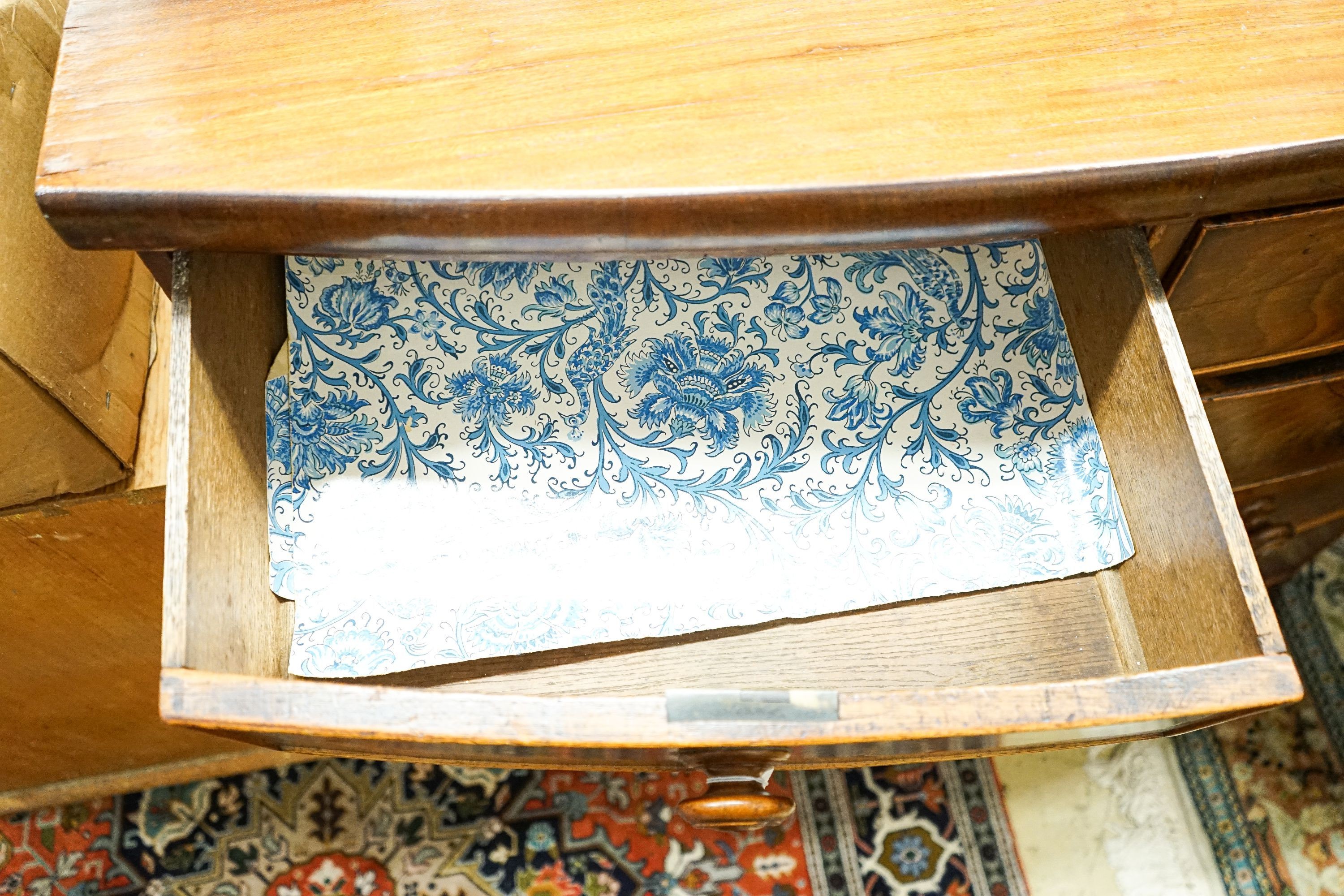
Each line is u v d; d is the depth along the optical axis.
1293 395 0.85
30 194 0.68
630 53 0.63
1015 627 0.69
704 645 0.69
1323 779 1.24
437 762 0.64
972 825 1.21
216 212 0.56
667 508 0.70
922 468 0.71
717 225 0.58
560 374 0.72
